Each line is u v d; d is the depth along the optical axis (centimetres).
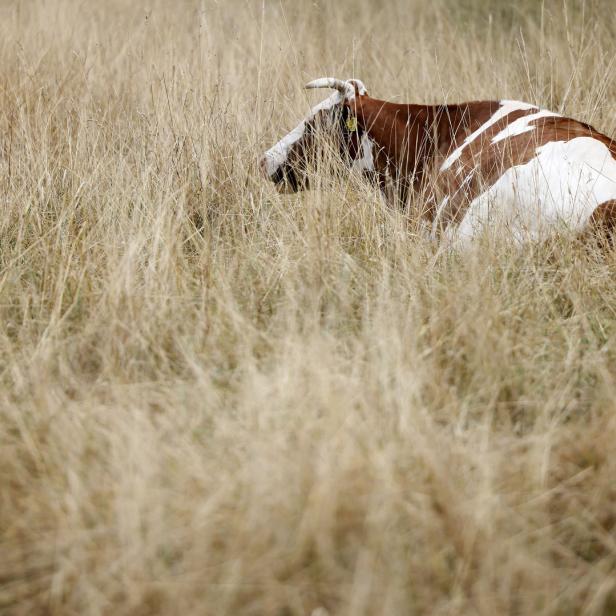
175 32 1566
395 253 804
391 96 1293
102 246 840
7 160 1051
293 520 495
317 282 757
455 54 1466
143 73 1284
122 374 659
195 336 697
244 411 591
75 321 740
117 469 539
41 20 1588
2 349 712
